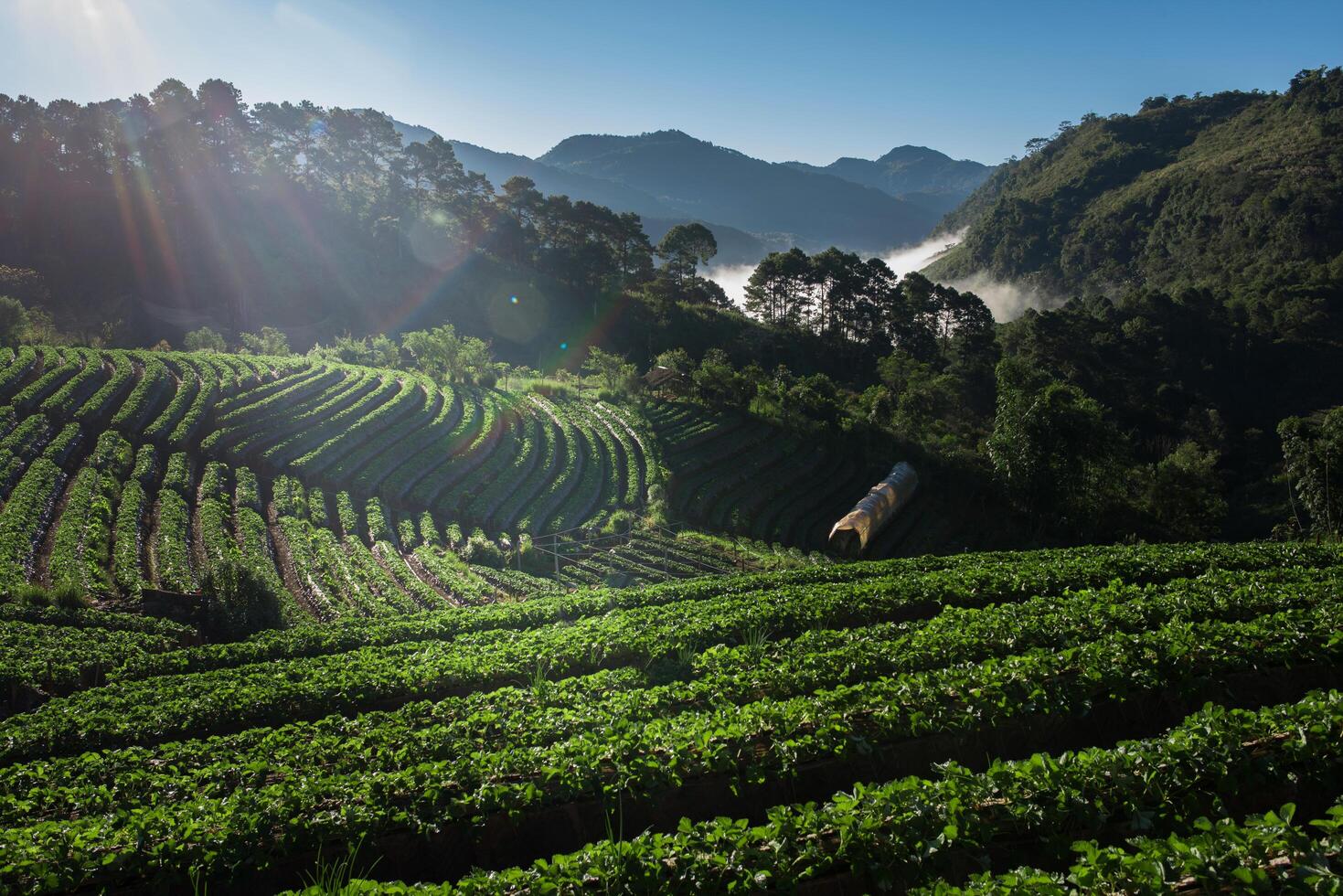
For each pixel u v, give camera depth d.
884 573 33.09
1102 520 64.12
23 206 99.81
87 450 47.56
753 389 78.69
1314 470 54.97
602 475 58.03
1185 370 110.31
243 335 79.38
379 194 124.38
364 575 38.66
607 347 108.44
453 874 12.38
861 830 9.92
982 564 33.31
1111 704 15.12
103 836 12.11
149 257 98.19
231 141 117.06
